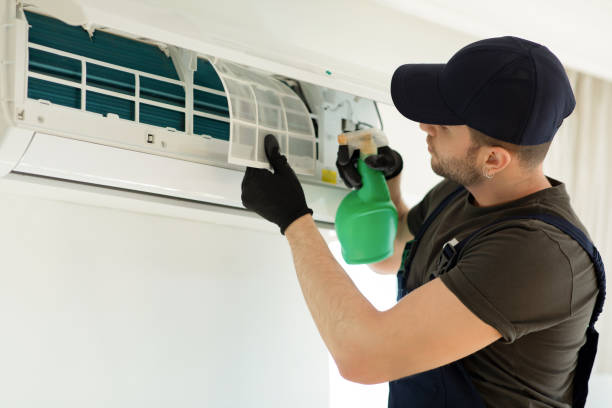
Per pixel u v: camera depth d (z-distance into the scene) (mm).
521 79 1077
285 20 1805
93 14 1217
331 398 1985
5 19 1154
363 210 1423
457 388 1189
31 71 1224
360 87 1550
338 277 1132
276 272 1952
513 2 2072
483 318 1026
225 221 1748
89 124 1215
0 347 1542
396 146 2064
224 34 1361
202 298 1823
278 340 1923
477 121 1100
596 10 2107
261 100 1408
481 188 1202
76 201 1624
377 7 2037
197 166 1354
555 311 1068
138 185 1332
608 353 2436
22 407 1550
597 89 2539
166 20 1292
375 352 1041
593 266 1120
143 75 1347
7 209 1587
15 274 1581
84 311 1654
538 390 1175
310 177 1496
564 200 1187
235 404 1830
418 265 1346
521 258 1047
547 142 1124
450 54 2215
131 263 1734
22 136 1149
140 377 1704
